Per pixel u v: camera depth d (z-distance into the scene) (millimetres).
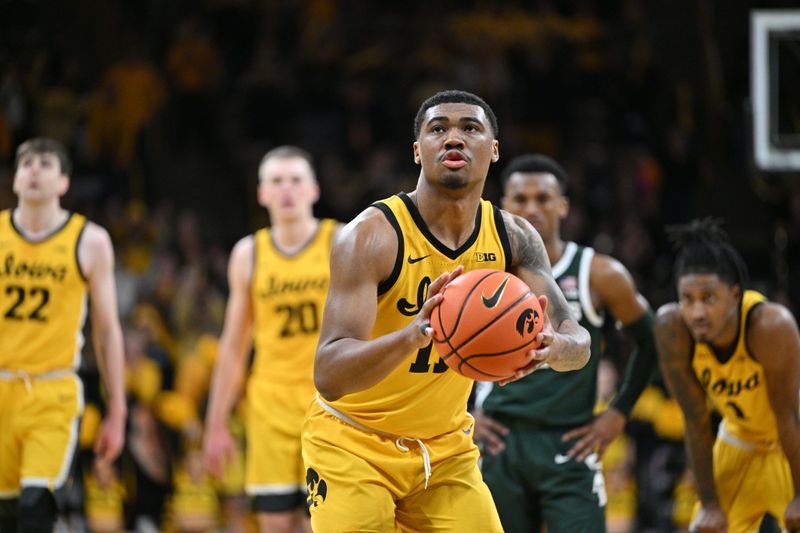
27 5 26500
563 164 27031
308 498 8562
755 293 10289
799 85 15484
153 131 29250
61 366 12242
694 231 10227
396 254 7992
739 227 24750
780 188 20078
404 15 30672
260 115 28859
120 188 26922
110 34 29000
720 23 21078
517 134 27609
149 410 19219
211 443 13727
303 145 28641
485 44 28906
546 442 10891
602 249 24641
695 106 24859
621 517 18109
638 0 28359
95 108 27547
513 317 7375
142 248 25500
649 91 27328
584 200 26219
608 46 29250
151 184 28297
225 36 30219
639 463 18359
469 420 8930
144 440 19156
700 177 25234
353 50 30219
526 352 7422
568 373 11008
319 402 8688
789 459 10078
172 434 19344
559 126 28359
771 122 15516
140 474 19188
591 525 10742
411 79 29438
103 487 18719
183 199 28984
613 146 27688
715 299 9930
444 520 8547
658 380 18422
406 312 8117
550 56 29141
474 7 30578
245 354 14031
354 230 7934
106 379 12539
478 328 7332
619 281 11266
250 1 30281
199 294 23000
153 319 22344
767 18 15578
